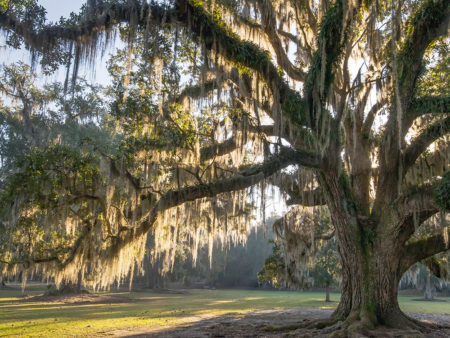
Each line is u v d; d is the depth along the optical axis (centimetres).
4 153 2427
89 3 1005
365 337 891
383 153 1115
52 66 993
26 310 2003
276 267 1886
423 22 961
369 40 1074
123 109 1143
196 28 1017
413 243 1122
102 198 1103
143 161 1177
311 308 2088
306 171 1243
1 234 1186
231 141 1268
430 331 1029
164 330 1128
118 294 3884
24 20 963
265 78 1038
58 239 1259
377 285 1041
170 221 1336
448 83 1163
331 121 980
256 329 1133
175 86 1076
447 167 1178
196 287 6069
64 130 2350
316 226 1658
